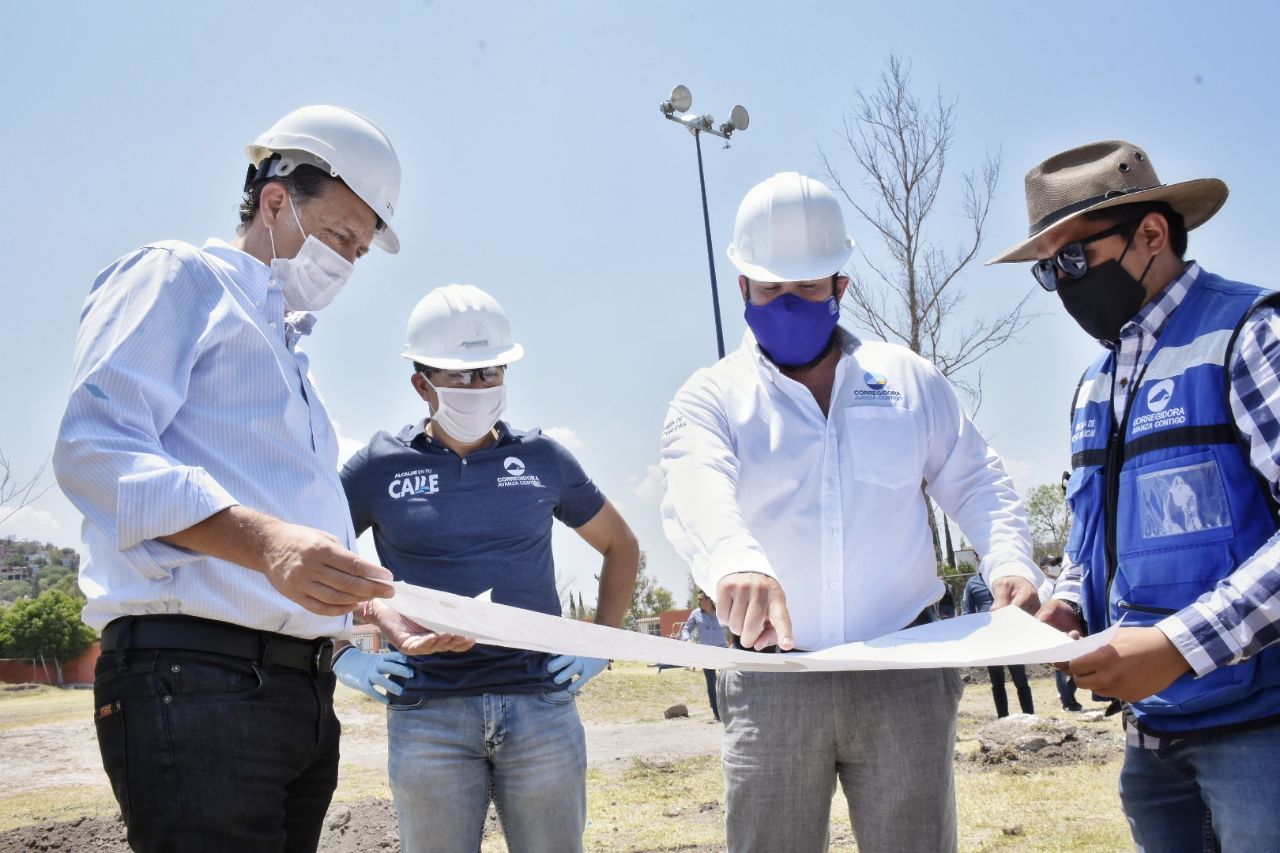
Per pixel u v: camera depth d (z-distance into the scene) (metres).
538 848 3.44
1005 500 2.95
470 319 3.70
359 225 2.75
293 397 2.60
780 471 2.87
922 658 2.02
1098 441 2.70
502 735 3.38
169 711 2.27
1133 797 2.71
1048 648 1.89
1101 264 2.56
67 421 2.21
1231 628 2.14
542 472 3.78
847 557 2.83
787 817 2.79
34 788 10.21
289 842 2.70
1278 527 2.28
